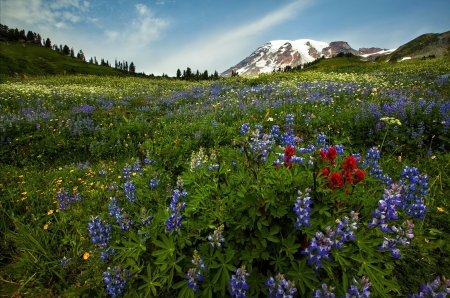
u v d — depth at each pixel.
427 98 9.50
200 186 3.04
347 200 2.83
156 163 4.20
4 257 3.35
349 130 6.80
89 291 2.75
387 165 4.96
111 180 5.38
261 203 2.41
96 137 8.25
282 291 1.83
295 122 8.39
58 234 3.64
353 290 1.79
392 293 2.49
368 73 25.30
